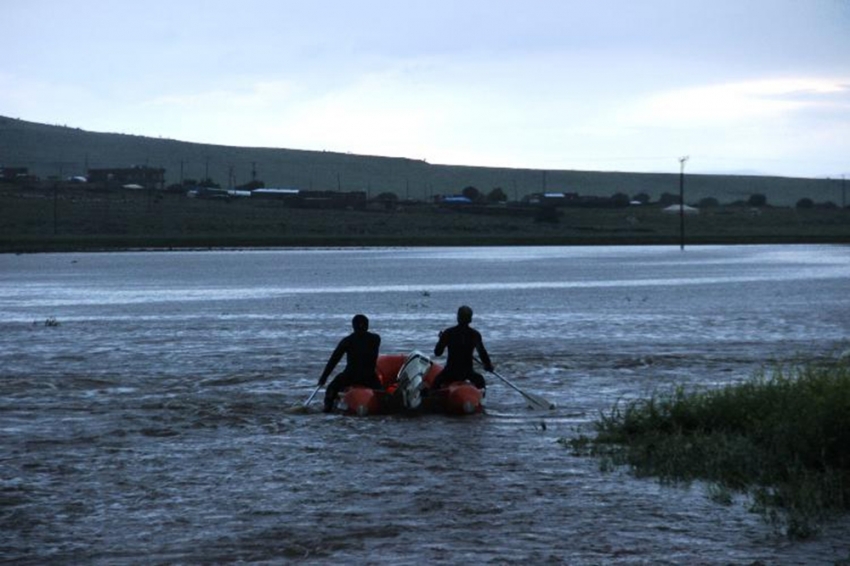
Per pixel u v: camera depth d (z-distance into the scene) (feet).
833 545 44.21
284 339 138.21
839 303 205.57
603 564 41.96
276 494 54.49
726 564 41.86
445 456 64.28
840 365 77.51
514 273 349.00
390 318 173.17
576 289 257.55
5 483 57.21
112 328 155.94
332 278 318.86
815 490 51.16
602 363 111.45
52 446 67.82
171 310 194.70
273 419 78.74
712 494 52.75
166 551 44.52
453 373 84.79
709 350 123.85
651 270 369.30
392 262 453.17
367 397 81.05
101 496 54.29
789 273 342.85
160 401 86.89
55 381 98.78
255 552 44.14
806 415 60.29
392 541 45.52
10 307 206.39
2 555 44.14
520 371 105.50
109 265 427.33
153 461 63.00
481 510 50.75
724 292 243.19
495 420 78.48
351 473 59.47
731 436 62.95
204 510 51.29
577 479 57.41
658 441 64.85
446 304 206.18
